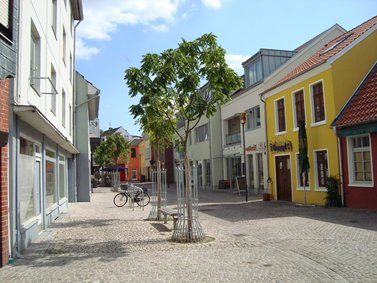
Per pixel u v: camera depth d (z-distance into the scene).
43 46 11.88
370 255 7.77
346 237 9.74
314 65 17.70
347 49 17.09
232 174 32.47
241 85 10.57
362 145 15.77
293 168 20.09
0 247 7.51
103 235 11.20
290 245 9.13
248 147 27.41
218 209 18.00
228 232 11.32
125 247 9.34
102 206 21.67
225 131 33.00
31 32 10.76
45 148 12.67
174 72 9.79
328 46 21.56
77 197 25.50
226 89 10.37
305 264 7.31
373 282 6.07
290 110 20.33
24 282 6.46
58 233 11.66
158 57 9.88
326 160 17.69
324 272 6.73
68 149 20.03
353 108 16.08
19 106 8.05
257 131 26.06
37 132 11.15
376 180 14.74
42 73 11.63
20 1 8.57
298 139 18.92
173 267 7.29
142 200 20.70
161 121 12.42
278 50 26.44
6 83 7.80
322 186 18.02
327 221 12.52
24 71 9.02
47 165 13.44
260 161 26.23
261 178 26.11
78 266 7.50
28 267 7.47
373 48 17.53
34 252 8.86
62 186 18.70
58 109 16.11
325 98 17.39
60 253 8.75
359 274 6.52
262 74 25.94
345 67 17.05
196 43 10.35
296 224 12.27
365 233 10.11
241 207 18.56
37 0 10.91
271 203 19.94
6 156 7.79
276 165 22.06
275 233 10.87
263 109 25.02
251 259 7.83
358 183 15.73
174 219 11.27
